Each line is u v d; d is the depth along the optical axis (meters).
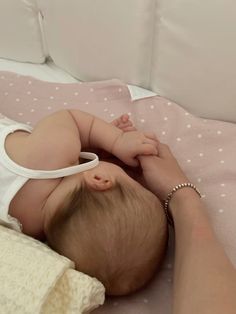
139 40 1.07
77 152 0.90
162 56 1.06
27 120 1.14
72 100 1.15
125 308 0.84
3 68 1.29
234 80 1.00
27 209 0.87
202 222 0.81
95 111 1.13
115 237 0.79
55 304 0.73
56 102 1.16
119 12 1.05
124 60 1.12
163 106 1.10
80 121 0.97
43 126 0.92
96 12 1.08
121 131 0.97
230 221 0.91
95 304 0.76
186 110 1.11
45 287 0.72
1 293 0.73
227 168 0.98
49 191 0.86
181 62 1.04
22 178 0.86
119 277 0.81
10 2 1.18
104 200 0.82
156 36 1.05
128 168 0.98
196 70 1.03
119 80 1.14
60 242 0.82
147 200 0.83
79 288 0.73
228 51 0.97
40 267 0.74
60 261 0.75
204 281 0.68
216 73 1.01
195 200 0.86
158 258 0.84
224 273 0.69
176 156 1.03
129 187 0.85
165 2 0.99
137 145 0.93
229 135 1.03
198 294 0.67
